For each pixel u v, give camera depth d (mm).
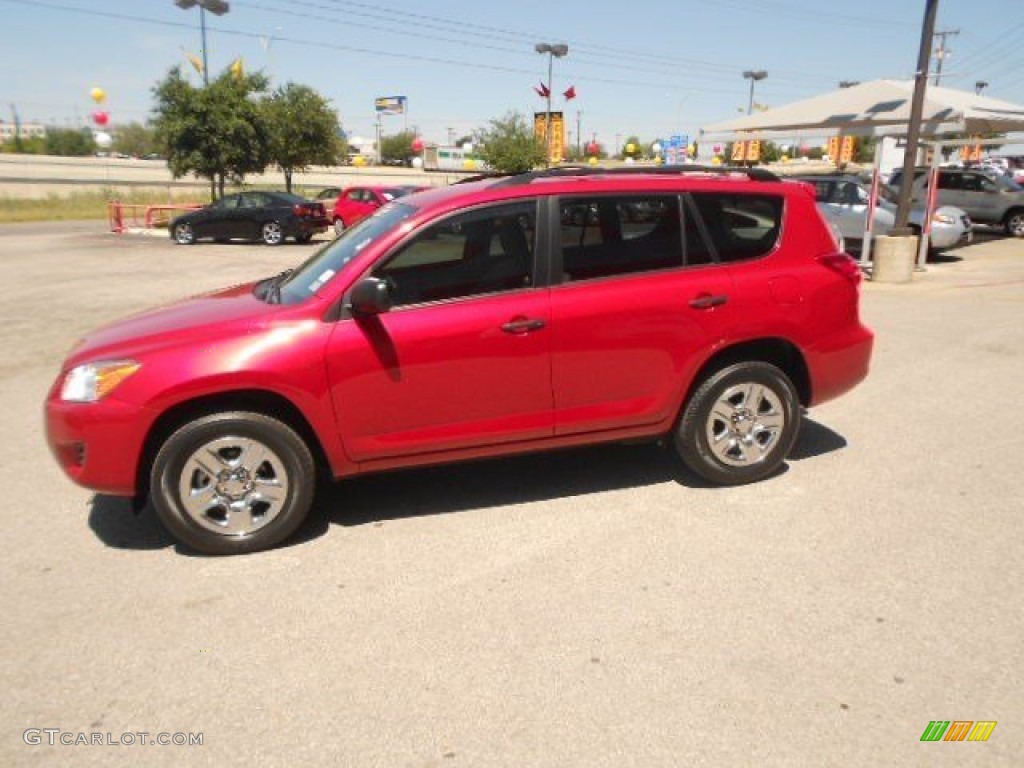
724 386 4273
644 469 4762
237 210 21594
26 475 4980
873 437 5246
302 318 3758
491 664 2908
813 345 4406
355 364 3740
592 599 3324
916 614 3154
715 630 3076
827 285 4406
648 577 3490
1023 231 20172
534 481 4625
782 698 2680
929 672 2799
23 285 13438
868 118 13500
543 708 2664
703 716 2604
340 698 2750
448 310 3844
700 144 17125
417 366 3809
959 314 9641
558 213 4012
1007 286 11977
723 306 4199
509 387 3959
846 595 3305
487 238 3930
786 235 4371
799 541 3793
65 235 25156
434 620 3205
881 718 2574
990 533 3838
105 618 3291
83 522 4270
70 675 2918
